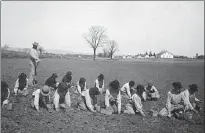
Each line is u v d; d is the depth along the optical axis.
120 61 39.72
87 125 5.68
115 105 7.27
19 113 5.84
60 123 5.57
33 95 6.55
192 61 37.59
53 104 6.76
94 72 19.02
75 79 13.85
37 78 11.80
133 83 8.71
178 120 6.93
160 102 9.08
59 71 17.86
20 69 16.84
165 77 18.03
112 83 7.08
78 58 42.94
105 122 6.09
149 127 6.02
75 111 6.71
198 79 17.67
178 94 7.19
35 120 5.54
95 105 7.20
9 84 9.58
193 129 6.19
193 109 7.16
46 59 37.44
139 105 7.09
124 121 6.38
